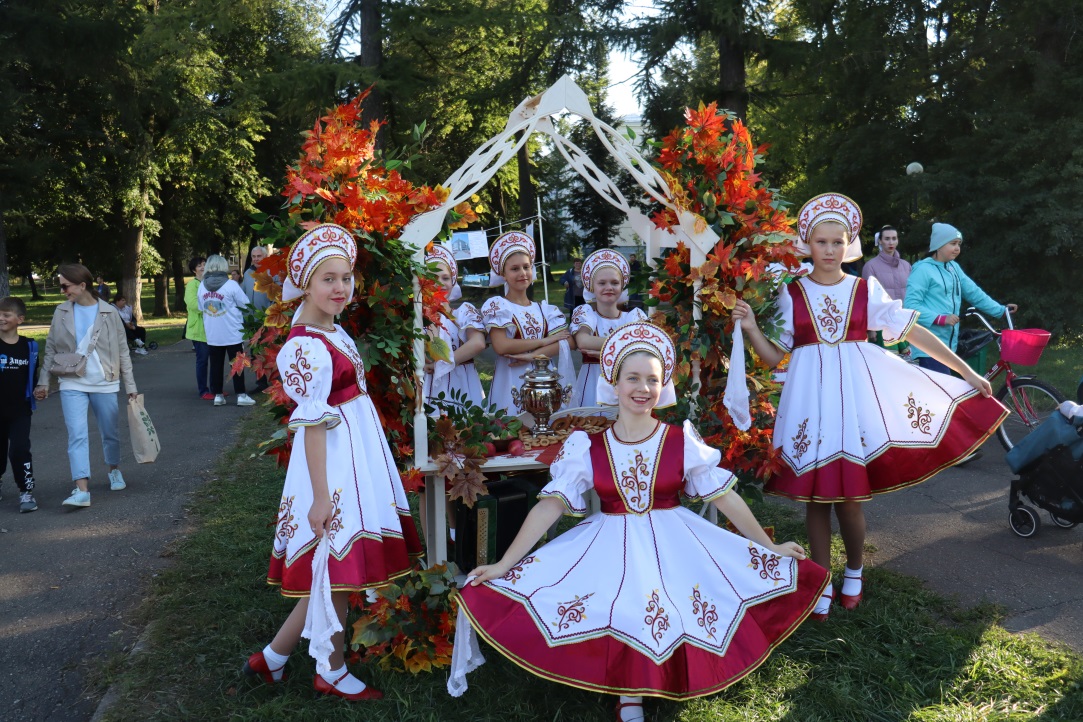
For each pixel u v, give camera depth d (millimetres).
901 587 4242
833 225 3969
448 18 16094
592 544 3156
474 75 19344
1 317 5773
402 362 3561
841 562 4578
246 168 26625
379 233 3379
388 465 3316
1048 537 4977
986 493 5805
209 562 4758
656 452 3193
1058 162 13516
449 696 3316
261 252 10328
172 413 9789
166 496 6199
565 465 3213
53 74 20234
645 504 3172
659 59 15234
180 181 26844
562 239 35312
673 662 2947
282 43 26172
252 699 3314
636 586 3016
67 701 3404
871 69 15930
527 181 21547
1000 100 14391
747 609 3146
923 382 3980
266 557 4809
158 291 29953
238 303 10297
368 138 3455
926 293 6602
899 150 16578
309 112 17016
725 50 14672
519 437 4031
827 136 19062
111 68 17375
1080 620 3900
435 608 3486
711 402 4156
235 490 6254
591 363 4824
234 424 9008
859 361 3941
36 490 6465
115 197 23812
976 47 14469
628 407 3188
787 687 3355
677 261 4164
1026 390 6875
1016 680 3371
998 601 4129
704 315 4121
